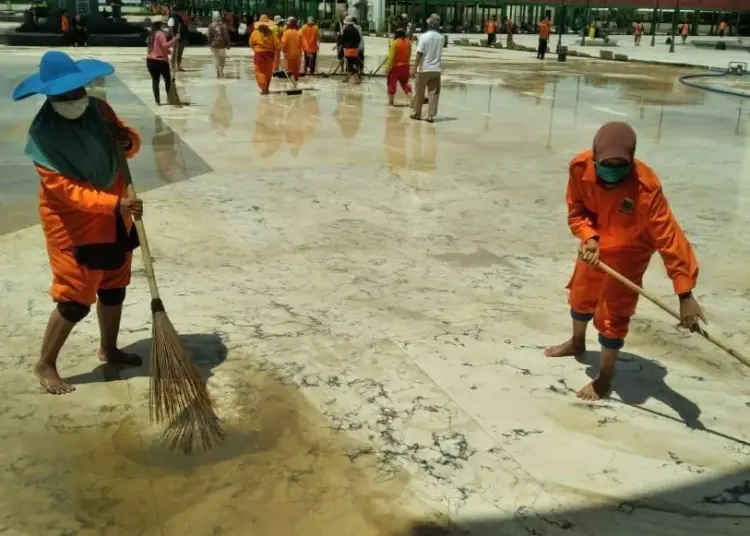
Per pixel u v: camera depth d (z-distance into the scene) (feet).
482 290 17.33
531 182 27.71
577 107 50.14
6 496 9.86
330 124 40.32
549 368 13.67
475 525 9.49
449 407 12.26
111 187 11.80
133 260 18.58
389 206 23.95
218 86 58.85
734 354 10.62
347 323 15.35
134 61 80.94
